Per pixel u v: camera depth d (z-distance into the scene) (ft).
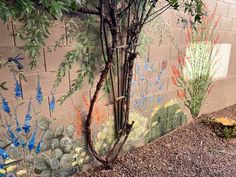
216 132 10.32
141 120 8.45
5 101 5.01
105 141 7.35
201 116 11.82
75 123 6.42
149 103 8.59
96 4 5.93
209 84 11.60
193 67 10.27
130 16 6.84
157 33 7.99
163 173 7.20
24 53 5.05
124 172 7.14
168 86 9.23
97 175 6.90
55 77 5.71
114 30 5.91
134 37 6.69
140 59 7.70
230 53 12.35
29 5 4.16
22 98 5.26
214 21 10.50
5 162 5.29
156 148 8.73
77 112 6.40
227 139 9.86
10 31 4.75
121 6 6.47
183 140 9.52
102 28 6.00
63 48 5.68
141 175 7.03
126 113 7.42
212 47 10.98
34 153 5.78
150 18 7.48
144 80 8.09
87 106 6.61
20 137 5.42
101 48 6.47
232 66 12.89
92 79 6.52
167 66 8.89
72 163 6.65
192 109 11.00
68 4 4.31
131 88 7.69
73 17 5.65
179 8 8.40
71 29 5.70
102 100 6.93
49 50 5.44
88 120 6.39
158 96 8.89
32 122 5.55
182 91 10.06
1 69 4.81
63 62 5.77
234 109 13.39
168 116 9.68
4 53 4.77
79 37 5.91
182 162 7.89
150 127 8.95
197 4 6.95
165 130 9.74
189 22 9.07
